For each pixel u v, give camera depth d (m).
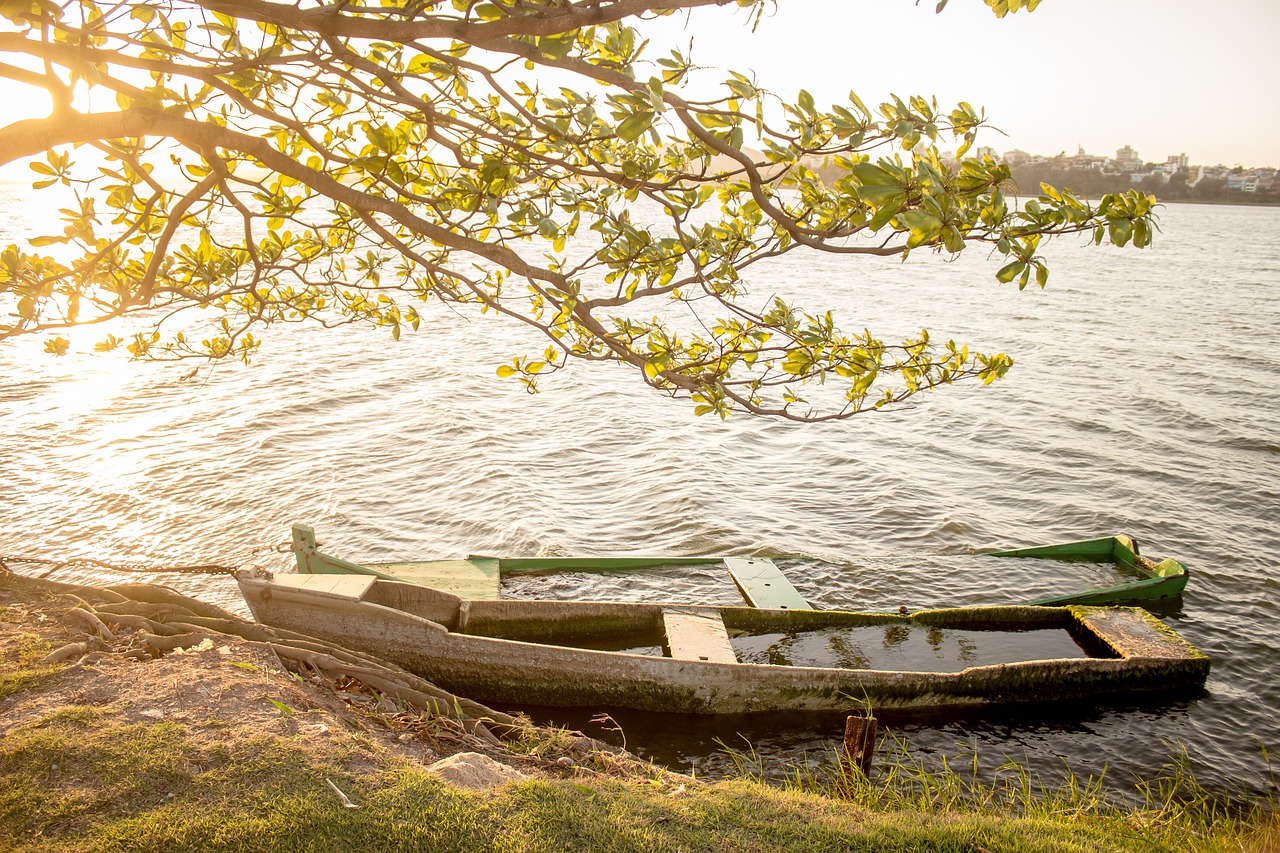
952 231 3.10
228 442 19.09
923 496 17.33
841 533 15.52
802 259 74.81
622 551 14.48
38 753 5.01
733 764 8.77
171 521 14.88
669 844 4.88
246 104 3.70
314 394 23.58
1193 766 9.10
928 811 6.58
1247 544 15.20
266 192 4.43
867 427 22.38
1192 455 20.12
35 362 25.88
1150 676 10.23
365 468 17.81
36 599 7.42
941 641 11.26
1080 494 17.66
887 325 37.69
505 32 3.15
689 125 3.50
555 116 3.96
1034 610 11.57
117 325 32.50
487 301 4.45
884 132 3.70
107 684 5.98
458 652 9.25
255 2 3.19
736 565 13.00
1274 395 25.56
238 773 5.02
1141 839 6.20
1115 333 36.50
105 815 4.59
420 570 11.89
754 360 4.74
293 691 6.24
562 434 21.02
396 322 6.59
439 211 4.17
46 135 3.18
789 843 5.08
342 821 4.68
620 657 9.24
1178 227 159.25
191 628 7.04
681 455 19.34
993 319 40.16
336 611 9.23
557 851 4.66
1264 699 10.44
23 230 74.25
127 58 3.35
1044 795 7.76
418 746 6.07
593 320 4.30
